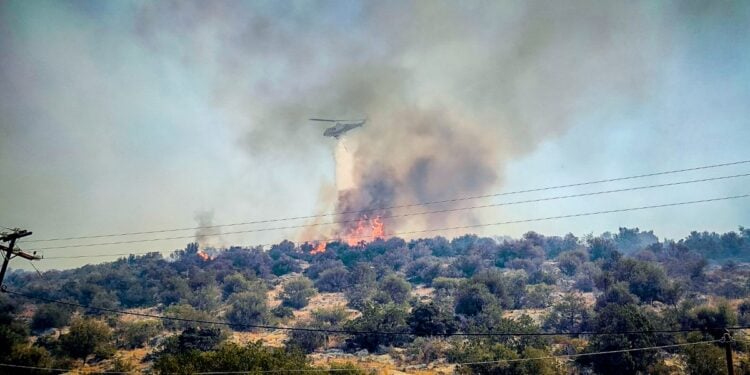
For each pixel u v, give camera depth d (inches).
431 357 2297.0
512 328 2452.0
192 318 3230.8
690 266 4220.0
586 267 4650.6
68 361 2333.9
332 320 3292.3
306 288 4384.8
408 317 2805.1
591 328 2519.7
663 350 2246.6
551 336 2522.1
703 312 2581.2
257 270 5418.3
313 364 2023.9
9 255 1163.9
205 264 5659.5
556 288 4160.9
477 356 1978.3
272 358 1657.2
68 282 4638.3
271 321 3366.1
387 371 2014.0
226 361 1609.3
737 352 2105.1
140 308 4067.4
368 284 4399.6
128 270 5359.3
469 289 3351.4
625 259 3708.2
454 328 2770.7
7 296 4158.5
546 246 6299.2
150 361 2421.3
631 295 3075.8
